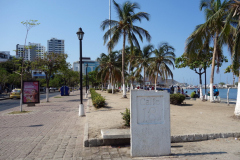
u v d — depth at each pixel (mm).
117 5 21562
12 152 4961
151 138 4477
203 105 14828
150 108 4516
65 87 34188
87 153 4844
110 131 5738
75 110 13445
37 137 6375
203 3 17344
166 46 28422
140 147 4449
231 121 7941
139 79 44344
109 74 37750
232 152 4805
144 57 31344
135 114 4445
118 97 25703
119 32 21781
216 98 18797
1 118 10281
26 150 5105
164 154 4527
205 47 16984
